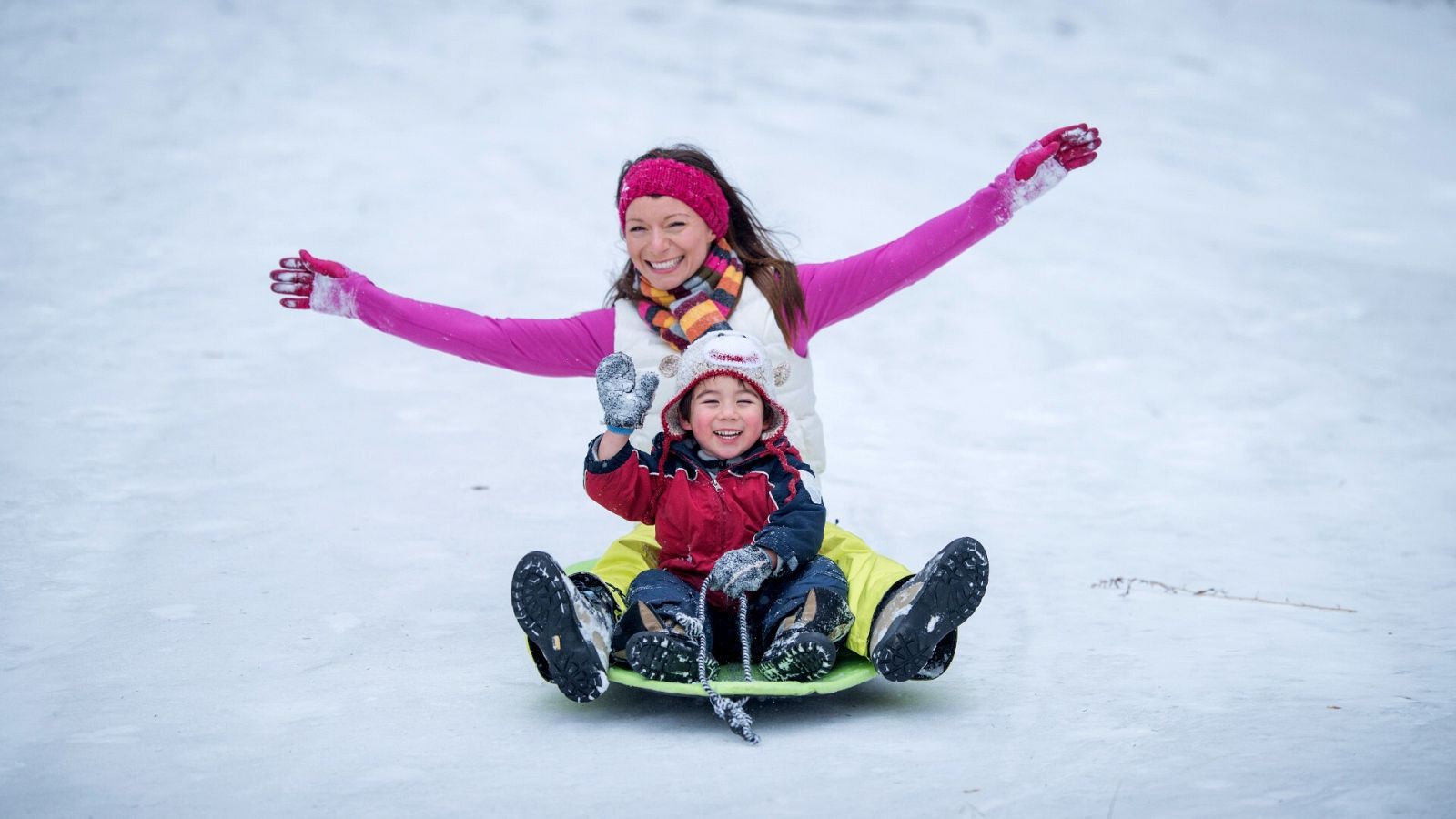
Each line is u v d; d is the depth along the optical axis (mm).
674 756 7148
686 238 8758
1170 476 14422
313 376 16500
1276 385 18375
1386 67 52625
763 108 35750
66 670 8367
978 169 31562
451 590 10172
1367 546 11945
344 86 33688
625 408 7906
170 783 6754
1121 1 58500
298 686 8219
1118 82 45125
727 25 46250
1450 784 6465
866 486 13602
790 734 7543
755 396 8227
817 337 20219
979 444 15547
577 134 31406
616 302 9273
